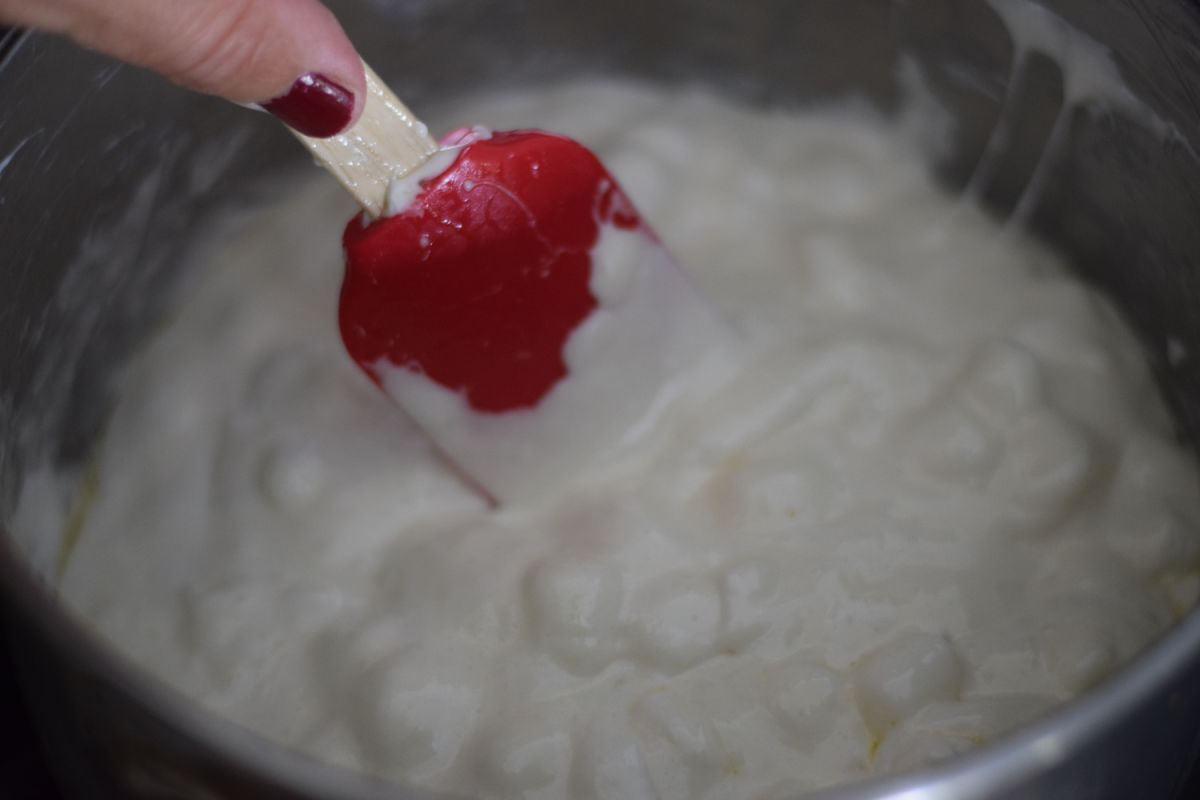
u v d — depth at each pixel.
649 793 0.31
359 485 0.36
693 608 0.33
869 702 0.32
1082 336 0.37
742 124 0.43
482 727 0.32
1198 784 0.33
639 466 0.36
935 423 0.35
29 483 0.36
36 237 0.35
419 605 0.34
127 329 0.39
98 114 0.36
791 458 0.35
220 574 0.35
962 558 0.34
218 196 0.40
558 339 0.34
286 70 0.29
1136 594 0.33
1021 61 0.37
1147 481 0.35
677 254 0.40
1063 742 0.24
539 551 0.34
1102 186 0.37
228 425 0.38
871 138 0.42
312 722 0.33
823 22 0.40
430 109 0.43
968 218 0.40
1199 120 0.33
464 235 0.32
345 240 0.32
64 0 0.27
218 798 0.25
